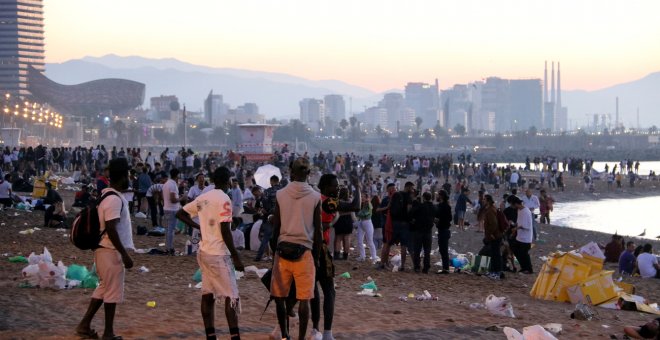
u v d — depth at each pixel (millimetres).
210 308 8836
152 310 11508
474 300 14836
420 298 14273
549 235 37719
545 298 15766
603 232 43375
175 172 19016
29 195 36594
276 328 9773
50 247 19594
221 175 8828
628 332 11500
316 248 8992
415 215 18594
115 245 8781
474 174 70688
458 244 30047
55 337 9195
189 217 8969
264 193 18531
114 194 8859
